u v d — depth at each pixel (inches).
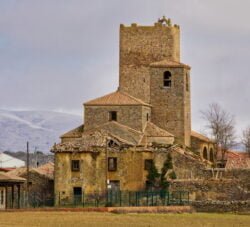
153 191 6609.3
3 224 4586.6
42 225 4579.2
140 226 4680.1
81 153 6875.0
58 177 6875.0
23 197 6717.5
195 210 6304.1
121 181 6929.1
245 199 6565.0
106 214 5565.9
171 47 7834.6
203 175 6899.6
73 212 5693.9
